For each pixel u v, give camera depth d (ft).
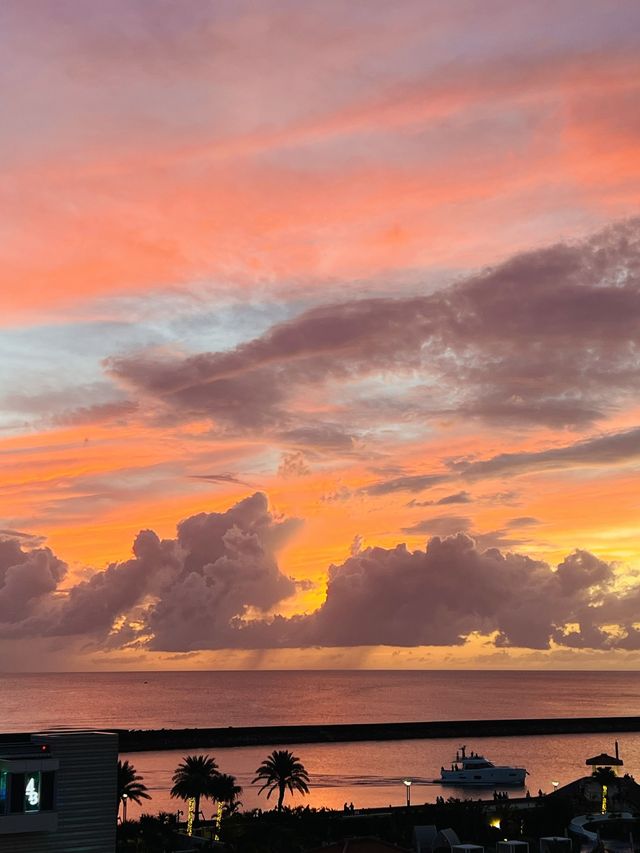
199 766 437.99
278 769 474.49
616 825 404.16
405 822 409.08
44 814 175.73
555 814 415.44
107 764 184.14
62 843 177.37
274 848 353.72
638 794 472.03
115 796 183.73
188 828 412.57
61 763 179.83
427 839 357.00
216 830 390.01
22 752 179.52
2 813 173.47
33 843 174.81
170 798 653.30
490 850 366.84
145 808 595.47
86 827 179.83
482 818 414.62
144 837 358.23
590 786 483.10
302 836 379.76
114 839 182.39
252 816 425.28
